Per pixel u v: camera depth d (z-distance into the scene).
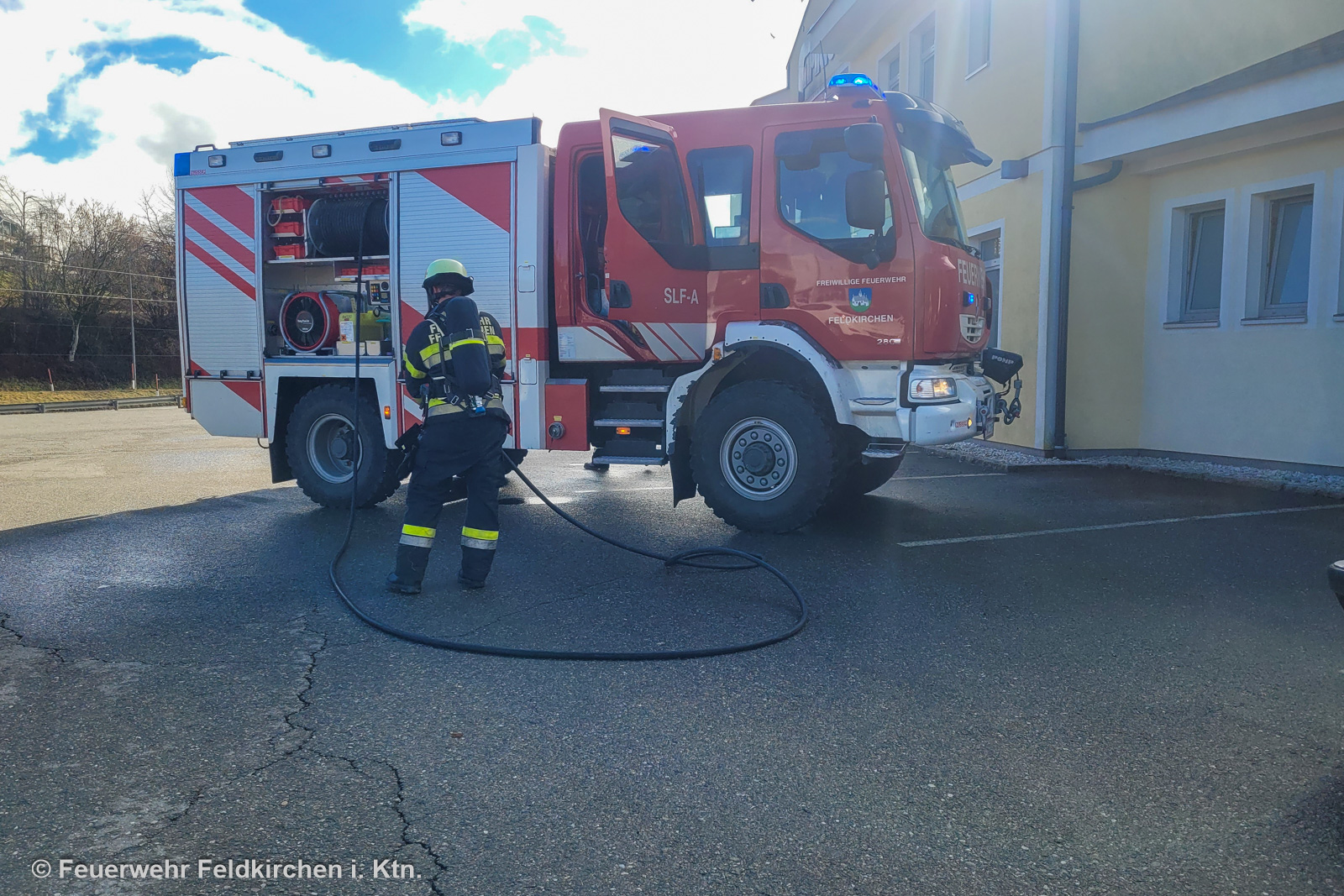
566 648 4.22
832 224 6.27
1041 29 9.97
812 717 3.45
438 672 3.95
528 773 3.01
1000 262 11.04
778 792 2.88
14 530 7.18
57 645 4.32
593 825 2.69
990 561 5.79
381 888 2.38
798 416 6.33
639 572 5.64
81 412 31.89
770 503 6.45
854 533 6.66
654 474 10.18
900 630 4.46
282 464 8.12
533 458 11.59
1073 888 2.36
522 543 6.50
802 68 20.39
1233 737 3.24
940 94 12.95
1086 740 3.23
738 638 4.36
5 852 2.54
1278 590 5.07
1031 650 4.16
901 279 6.06
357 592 5.22
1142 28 9.74
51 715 3.49
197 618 4.74
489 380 5.07
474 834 2.64
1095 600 4.91
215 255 8.07
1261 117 7.93
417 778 2.98
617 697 3.65
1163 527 6.73
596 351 6.82
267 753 3.16
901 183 6.10
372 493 7.67
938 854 2.52
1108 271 9.91
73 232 56.09
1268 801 2.79
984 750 3.16
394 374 7.45
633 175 6.31
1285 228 8.91
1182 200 9.56
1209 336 9.38
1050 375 9.94
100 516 7.82
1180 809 2.75
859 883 2.39
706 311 6.54
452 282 5.26
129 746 3.22
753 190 6.39
